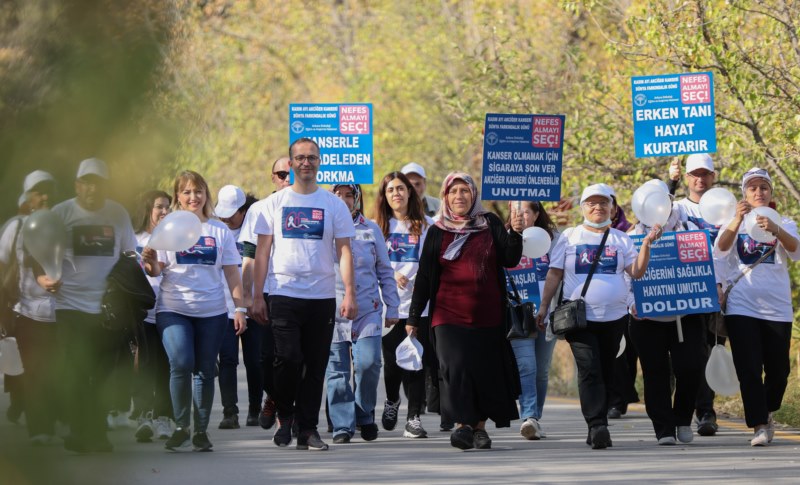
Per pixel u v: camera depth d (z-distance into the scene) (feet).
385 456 70.33
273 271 71.67
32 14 24.18
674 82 88.38
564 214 124.88
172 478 60.54
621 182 131.64
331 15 282.77
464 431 72.43
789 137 104.27
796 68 106.93
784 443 76.43
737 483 57.52
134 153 25.13
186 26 25.76
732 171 118.11
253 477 61.00
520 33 173.06
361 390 79.71
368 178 94.79
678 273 75.46
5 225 25.20
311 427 73.61
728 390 76.89
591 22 172.65
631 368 99.91
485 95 149.69
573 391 126.31
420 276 73.36
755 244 74.84
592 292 74.54
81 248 61.87
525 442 79.05
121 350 67.51
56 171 24.88
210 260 72.64
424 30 211.00
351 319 72.02
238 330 78.89
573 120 132.87
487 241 71.56
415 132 208.33
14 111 24.27
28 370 64.80
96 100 24.70
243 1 272.10
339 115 94.68
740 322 74.64
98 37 24.59
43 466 30.73
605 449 73.72
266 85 276.82
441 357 72.23
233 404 91.30
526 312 72.84
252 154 262.06
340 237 72.13
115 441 45.80
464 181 72.02
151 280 80.94
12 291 64.59
